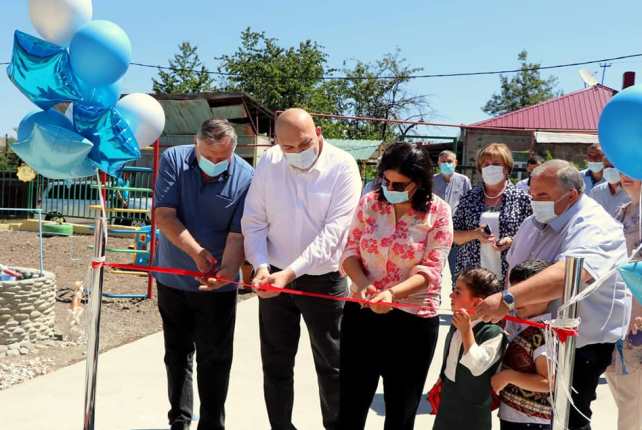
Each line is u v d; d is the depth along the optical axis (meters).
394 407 3.35
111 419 4.61
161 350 6.41
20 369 5.68
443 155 7.46
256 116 23.30
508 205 4.83
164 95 21.55
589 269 2.96
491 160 4.81
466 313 3.07
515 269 3.15
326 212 3.88
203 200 4.00
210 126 3.76
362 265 3.47
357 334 3.37
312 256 3.72
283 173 3.88
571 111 32.97
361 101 45.75
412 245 3.32
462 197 5.15
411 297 3.32
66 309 8.17
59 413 4.68
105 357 6.13
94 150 3.29
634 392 3.65
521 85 61.19
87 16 3.26
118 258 12.95
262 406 5.00
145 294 9.13
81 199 18.31
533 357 3.12
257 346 6.72
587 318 3.17
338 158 3.90
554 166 3.21
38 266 11.41
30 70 3.12
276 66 39.75
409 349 3.31
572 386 3.13
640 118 2.70
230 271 3.94
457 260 5.12
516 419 3.18
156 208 4.02
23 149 3.16
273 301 3.97
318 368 4.03
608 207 5.54
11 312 6.22
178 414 4.15
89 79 3.15
